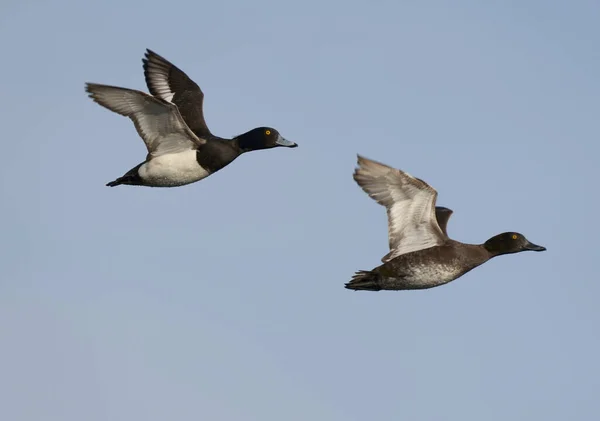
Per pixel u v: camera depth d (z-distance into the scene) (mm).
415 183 13992
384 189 14133
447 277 14477
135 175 16281
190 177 16500
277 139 17484
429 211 14297
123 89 15305
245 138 17344
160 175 16250
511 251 15664
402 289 14531
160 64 18531
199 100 18141
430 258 14305
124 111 15742
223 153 16703
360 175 14008
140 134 16016
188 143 16328
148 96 15336
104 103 15625
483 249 14906
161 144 16156
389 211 14234
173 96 18219
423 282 14391
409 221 14312
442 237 14492
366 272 14438
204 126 17781
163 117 15750
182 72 18406
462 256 14523
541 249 15680
